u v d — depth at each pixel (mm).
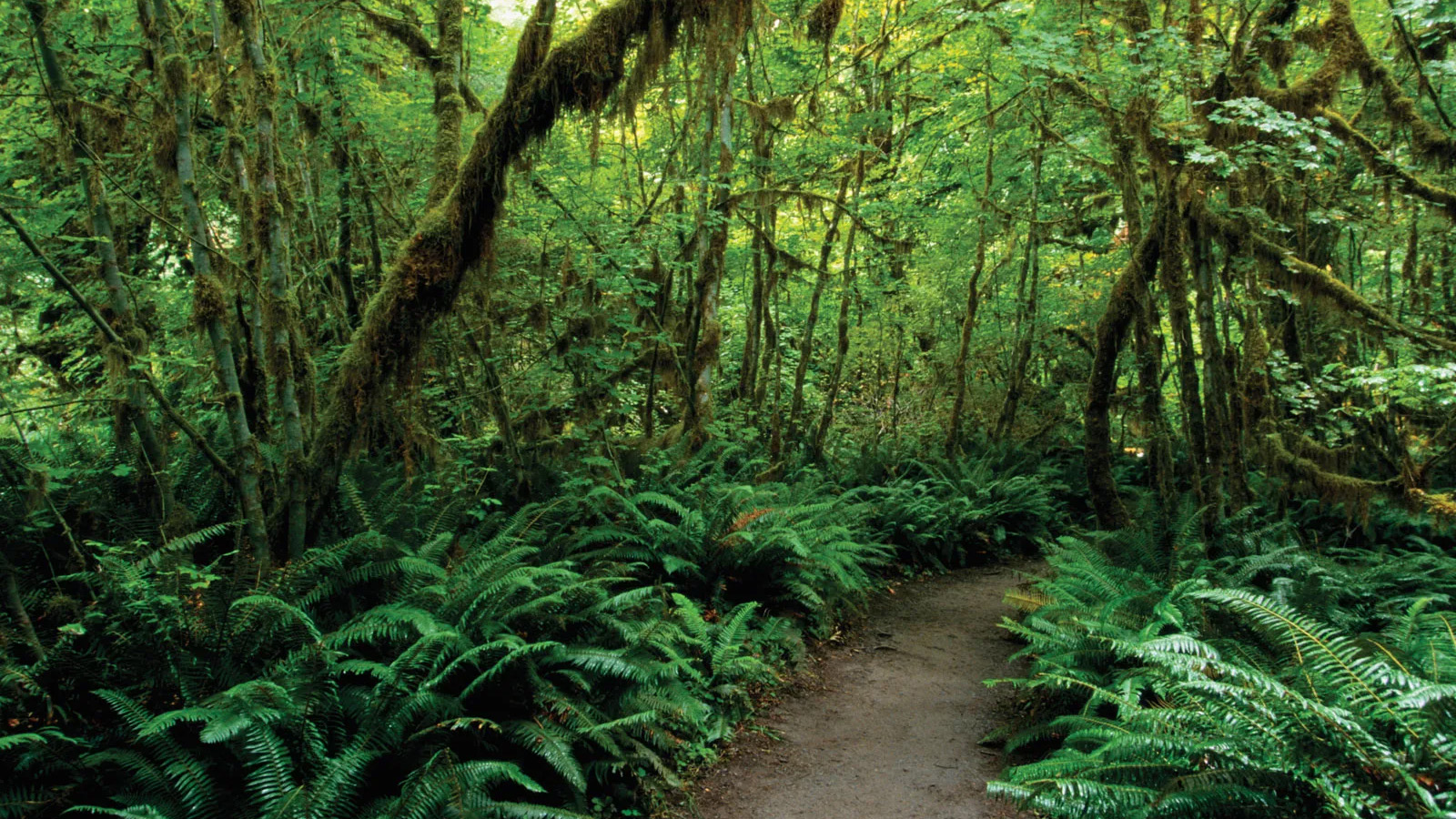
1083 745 4422
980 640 7242
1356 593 6164
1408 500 7684
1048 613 5926
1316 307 8523
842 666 6520
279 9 6848
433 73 8086
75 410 6789
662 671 4555
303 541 5402
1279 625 3842
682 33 6586
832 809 4324
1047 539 10758
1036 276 12938
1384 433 9508
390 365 5551
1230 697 3258
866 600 7898
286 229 6195
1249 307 8070
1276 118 6359
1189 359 7582
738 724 5266
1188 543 6449
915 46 11328
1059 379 15547
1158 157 7363
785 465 10711
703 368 9492
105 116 5812
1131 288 8164
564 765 3768
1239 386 8531
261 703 3488
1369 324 7535
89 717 3732
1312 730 3020
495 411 7574
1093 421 8656
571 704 4191
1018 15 9156
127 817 2947
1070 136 11141
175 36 5457
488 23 9570
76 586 4656
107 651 3824
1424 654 4082
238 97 6223
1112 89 8047
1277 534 7148
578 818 3562
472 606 4391
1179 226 7441
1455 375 6695
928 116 12922
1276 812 2914
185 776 3295
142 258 8195
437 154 6352
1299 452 8922
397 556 5078
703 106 8914
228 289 5566
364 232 8969
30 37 5137
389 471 7000
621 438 9922
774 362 14195
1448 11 8078
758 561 6852
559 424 9820
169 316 7312
